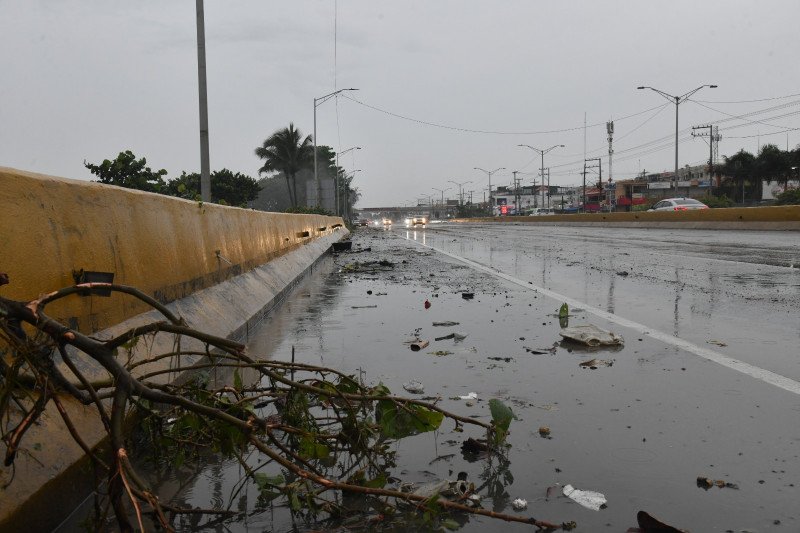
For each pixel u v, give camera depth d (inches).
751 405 130.6
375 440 111.1
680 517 81.7
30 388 81.3
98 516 72.0
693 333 212.8
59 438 85.6
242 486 92.7
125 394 73.2
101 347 74.3
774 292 317.1
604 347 191.6
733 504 85.4
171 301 178.7
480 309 276.4
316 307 298.7
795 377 153.4
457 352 186.2
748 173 3235.7
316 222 788.0
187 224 207.9
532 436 112.7
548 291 338.0
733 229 1123.3
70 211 122.3
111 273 121.8
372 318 257.4
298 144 2898.6
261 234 360.8
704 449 105.8
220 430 91.8
